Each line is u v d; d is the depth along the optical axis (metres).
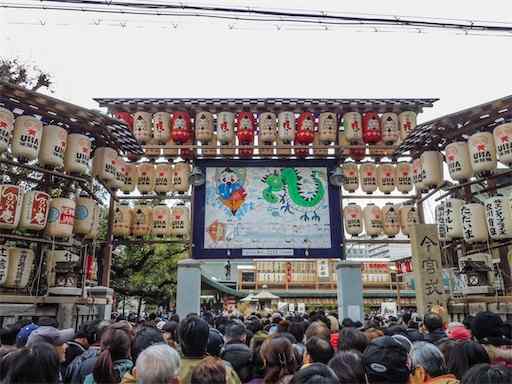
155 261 19.38
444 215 11.27
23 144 9.74
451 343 4.13
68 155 10.91
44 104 10.01
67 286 10.35
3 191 9.38
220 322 8.55
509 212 10.04
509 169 10.38
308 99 14.29
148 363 2.91
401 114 14.62
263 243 13.88
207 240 13.84
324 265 29.98
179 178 13.79
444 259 12.23
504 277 10.68
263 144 14.28
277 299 25.39
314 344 3.86
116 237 13.86
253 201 14.26
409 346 4.46
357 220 13.71
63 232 10.25
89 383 3.73
